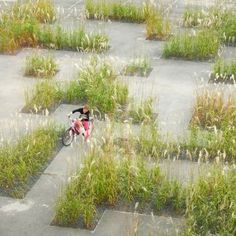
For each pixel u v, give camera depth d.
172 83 15.12
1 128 12.67
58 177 11.02
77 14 20.64
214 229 9.43
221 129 12.27
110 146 10.75
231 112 12.84
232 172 10.30
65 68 16.08
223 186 9.84
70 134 11.98
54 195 10.52
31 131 12.43
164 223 9.73
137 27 19.64
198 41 16.97
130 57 16.88
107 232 9.59
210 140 11.81
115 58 16.66
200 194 9.89
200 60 16.67
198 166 10.28
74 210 9.73
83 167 10.45
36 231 9.65
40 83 14.30
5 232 9.62
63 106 13.81
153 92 14.52
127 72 15.58
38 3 19.95
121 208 10.15
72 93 14.02
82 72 14.73
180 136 12.14
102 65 15.16
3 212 10.12
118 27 19.58
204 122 12.86
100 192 10.20
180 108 13.71
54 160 11.55
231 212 9.44
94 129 12.53
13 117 13.27
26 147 11.53
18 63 16.47
